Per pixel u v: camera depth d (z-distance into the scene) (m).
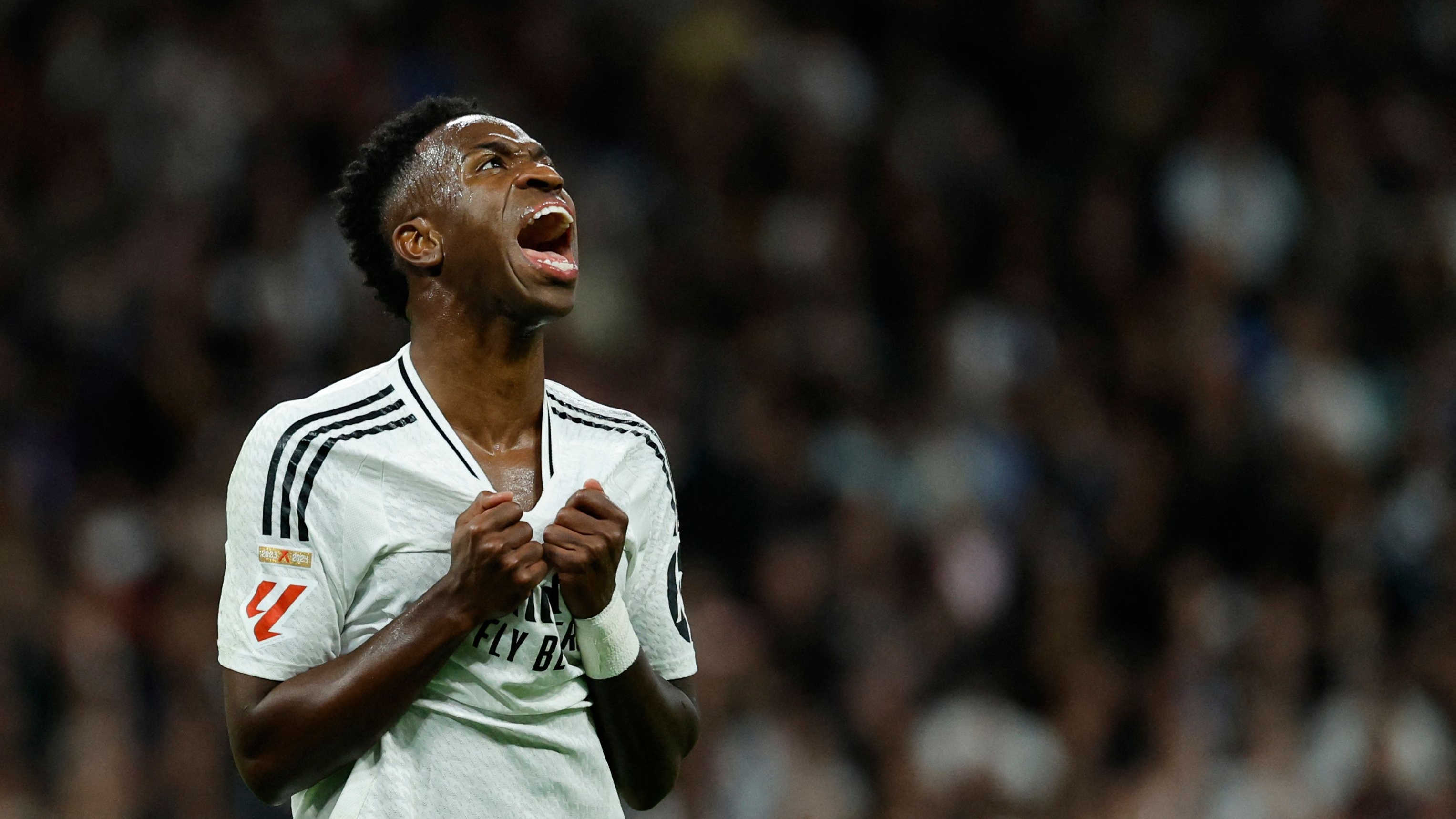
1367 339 16.39
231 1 15.77
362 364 13.15
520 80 16.25
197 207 14.55
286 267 14.06
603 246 14.90
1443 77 18.67
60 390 13.10
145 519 12.20
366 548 3.85
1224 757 11.76
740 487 12.74
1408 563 13.70
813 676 11.85
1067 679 11.88
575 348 13.73
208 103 15.05
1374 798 11.66
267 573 3.83
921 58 17.50
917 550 12.83
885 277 15.87
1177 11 18.09
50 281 13.98
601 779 4.02
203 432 12.92
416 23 16.14
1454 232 16.94
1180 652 12.30
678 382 13.75
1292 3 18.27
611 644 3.92
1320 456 14.32
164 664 11.22
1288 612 12.67
